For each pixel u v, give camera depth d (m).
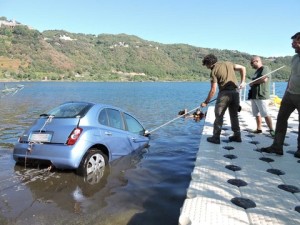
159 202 4.86
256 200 4.01
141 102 27.41
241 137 7.96
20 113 17.17
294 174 5.09
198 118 8.23
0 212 4.41
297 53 5.66
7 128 11.90
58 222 4.14
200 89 63.34
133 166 6.77
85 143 5.83
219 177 4.88
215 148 6.73
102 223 4.13
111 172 6.27
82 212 4.46
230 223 3.34
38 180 5.67
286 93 5.98
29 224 4.08
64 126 5.96
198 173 5.05
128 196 5.07
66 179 5.74
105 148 6.43
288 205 3.88
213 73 6.98
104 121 6.72
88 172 5.93
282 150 6.24
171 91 52.81
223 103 7.02
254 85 8.00
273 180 4.79
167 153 8.01
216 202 3.91
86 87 69.44
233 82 6.97
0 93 34.44
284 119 6.13
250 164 5.60
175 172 6.41
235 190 4.34
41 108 20.28
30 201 4.80
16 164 6.53
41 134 5.97
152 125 13.29
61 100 28.55
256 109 8.30
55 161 5.68
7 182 5.55
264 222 3.40
